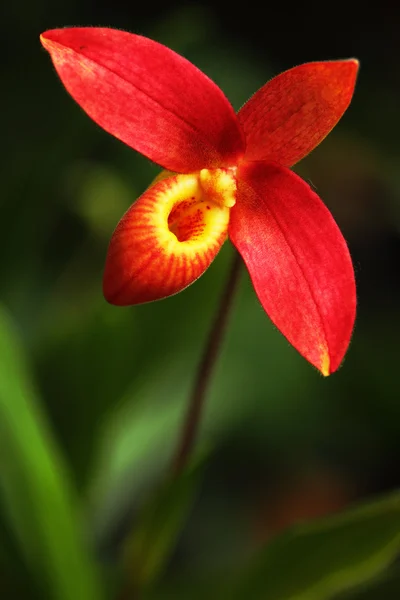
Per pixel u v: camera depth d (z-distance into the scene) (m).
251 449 0.43
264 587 0.30
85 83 0.26
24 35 0.50
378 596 0.31
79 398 0.33
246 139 0.27
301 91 0.26
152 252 0.26
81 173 0.41
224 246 0.33
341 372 0.42
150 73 0.26
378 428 0.42
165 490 0.30
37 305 0.42
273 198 0.27
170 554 0.41
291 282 0.26
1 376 0.29
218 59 0.48
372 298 0.49
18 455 0.29
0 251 0.37
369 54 0.55
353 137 0.50
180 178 0.27
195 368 0.36
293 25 0.56
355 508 0.29
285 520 0.43
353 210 0.51
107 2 0.53
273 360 0.40
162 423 0.36
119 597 0.31
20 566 0.30
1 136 0.45
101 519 0.36
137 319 0.33
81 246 0.44
